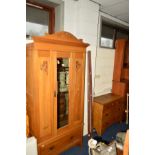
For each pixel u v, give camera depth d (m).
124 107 3.78
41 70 2.01
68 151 2.62
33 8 2.42
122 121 3.79
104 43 3.73
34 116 2.10
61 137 2.36
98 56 3.38
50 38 1.99
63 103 2.41
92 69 3.13
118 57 3.74
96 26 3.04
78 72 2.44
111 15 3.62
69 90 2.36
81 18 2.72
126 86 3.72
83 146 2.76
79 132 2.64
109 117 3.34
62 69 2.30
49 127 2.20
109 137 3.07
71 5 2.66
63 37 2.14
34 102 2.06
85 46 2.46
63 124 2.43
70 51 2.27
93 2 2.87
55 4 2.52
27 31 2.40
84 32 2.81
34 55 1.94
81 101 2.57
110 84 3.86
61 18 2.57
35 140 2.00
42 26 2.56
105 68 3.62
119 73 3.74
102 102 3.16
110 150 1.91
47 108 2.14
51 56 2.07
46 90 2.10
